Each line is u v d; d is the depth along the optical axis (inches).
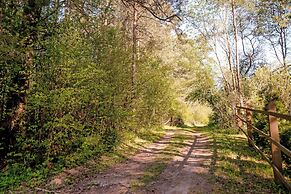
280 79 465.4
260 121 354.9
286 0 563.5
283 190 196.9
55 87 297.0
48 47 295.7
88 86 341.7
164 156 353.7
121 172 284.2
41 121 297.1
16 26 293.7
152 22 673.0
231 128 634.2
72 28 319.6
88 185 241.6
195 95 1008.2
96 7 372.5
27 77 295.4
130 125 494.9
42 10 311.4
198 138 563.2
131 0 403.2
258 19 821.9
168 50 897.5
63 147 316.2
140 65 549.6
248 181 226.1
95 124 393.1
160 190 217.2
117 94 431.2
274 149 219.3
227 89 784.9
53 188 237.0
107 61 405.7
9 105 305.1
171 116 1022.4
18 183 249.0
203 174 253.6
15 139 297.7
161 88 682.2
